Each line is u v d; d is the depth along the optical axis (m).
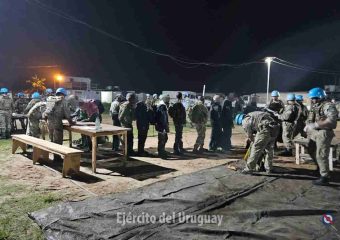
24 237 3.72
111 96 33.88
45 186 5.66
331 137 6.01
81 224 4.05
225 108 9.71
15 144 8.31
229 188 5.68
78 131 7.04
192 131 14.41
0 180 5.95
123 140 7.32
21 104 13.92
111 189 5.57
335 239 3.80
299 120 9.04
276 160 8.32
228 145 9.81
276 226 4.13
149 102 9.91
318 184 5.98
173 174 6.70
